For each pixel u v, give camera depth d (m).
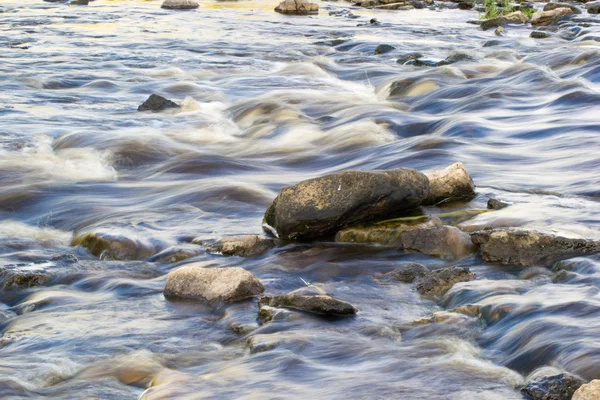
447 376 4.91
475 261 7.14
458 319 5.78
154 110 15.14
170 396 4.77
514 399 4.59
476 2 36.88
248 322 6.04
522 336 5.37
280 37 26.02
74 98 16.28
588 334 5.21
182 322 6.15
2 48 22.20
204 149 12.52
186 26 28.36
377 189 7.86
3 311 6.62
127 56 21.62
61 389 5.10
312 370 5.08
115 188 10.34
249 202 9.39
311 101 16.16
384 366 5.09
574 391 4.48
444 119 13.33
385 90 17.39
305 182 7.91
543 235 7.05
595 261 6.73
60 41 23.84
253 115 14.91
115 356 5.56
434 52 22.44
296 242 7.84
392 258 7.33
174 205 9.38
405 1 36.72
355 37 26.00
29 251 8.09
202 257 7.62
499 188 9.16
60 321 6.25
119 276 7.23
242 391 4.81
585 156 10.81
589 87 15.81
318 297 6.07
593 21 28.53
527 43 23.78
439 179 8.61
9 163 11.41
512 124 13.06
